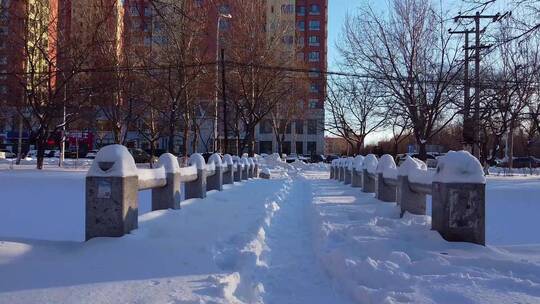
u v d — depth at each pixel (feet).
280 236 31.81
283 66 134.31
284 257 25.62
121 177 24.30
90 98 121.08
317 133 322.75
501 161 213.87
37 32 102.94
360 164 70.54
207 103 155.53
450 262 21.31
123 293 16.69
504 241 30.73
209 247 23.39
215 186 56.13
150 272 19.29
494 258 21.72
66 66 105.70
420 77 99.14
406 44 95.76
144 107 136.98
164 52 114.73
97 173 24.36
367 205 43.98
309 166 177.37
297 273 22.27
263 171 108.78
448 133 227.20
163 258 21.22
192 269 19.86
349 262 20.81
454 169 25.58
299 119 203.41
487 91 99.71
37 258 20.75
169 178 34.55
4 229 31.83
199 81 126.41
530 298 16.48
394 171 43.42
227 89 131.64
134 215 25.86
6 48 105.40
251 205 41.88
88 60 108.17
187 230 27.66
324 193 59.06
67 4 99.55
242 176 85.92
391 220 32.81
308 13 328.49
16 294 16.42
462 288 17.54
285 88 148.15
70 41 99.55
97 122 166.20
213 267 20.25
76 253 21.72
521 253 23.50
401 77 95.66
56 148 263.49
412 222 31.99
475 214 25.43
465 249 23.82
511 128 112.16
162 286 17.52
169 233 26.48
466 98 90.79
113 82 108.47
